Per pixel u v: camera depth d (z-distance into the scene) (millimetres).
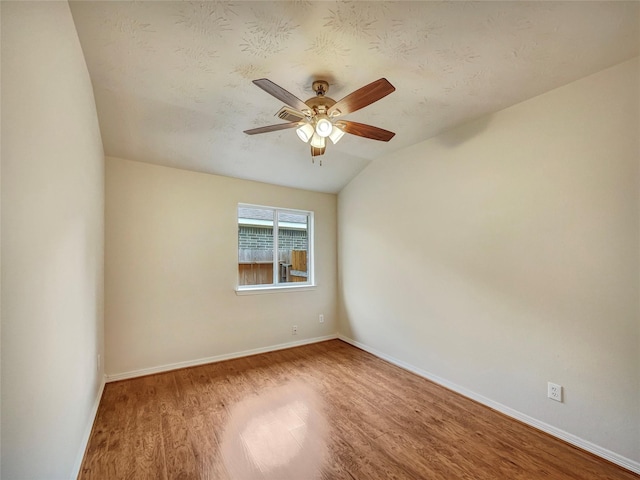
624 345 1775
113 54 1771
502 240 2385
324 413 2361
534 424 2164
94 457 1834
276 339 3916
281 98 1710
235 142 2988
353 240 4117
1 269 790
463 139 2695
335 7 1459
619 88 1806
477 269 2568
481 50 1748
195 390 2746
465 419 2277
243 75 1995
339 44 1711
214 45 1713
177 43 1696
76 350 1622
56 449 1268
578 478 1679
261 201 3873
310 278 4340
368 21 1542
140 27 1572
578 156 1970
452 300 2775
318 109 1979
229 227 3627
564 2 1400
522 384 2244
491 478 1681
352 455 1875
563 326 2029
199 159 3215
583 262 1940
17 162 883
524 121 2262
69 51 1437
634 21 1496
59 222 1294
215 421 2242
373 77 2014
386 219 3549
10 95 837
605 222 1851
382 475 1707
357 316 4039
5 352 810
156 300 3166
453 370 2758
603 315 1855
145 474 1704
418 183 3135
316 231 4309
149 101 2285
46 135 1132
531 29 1576
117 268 2982
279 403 2518
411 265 3215
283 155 3340
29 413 972
